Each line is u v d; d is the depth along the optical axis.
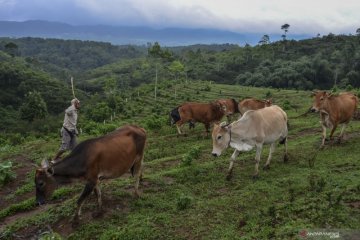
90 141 8.77
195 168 12.11
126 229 8.22
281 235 7.29
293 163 12.12
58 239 7.78
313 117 21.16
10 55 130.00
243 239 7.37
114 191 10.48
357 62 78.75
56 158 12.40
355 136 14.88
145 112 52.25
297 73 77.88
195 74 97.44
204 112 18.20
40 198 8.37
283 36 115.75
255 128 10.88
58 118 63.56
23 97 84.56
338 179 9.97
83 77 149.62
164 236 8.02
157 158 15.50
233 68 100.19
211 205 9.22
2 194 12.10
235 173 11.59
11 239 8.85
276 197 9.34
